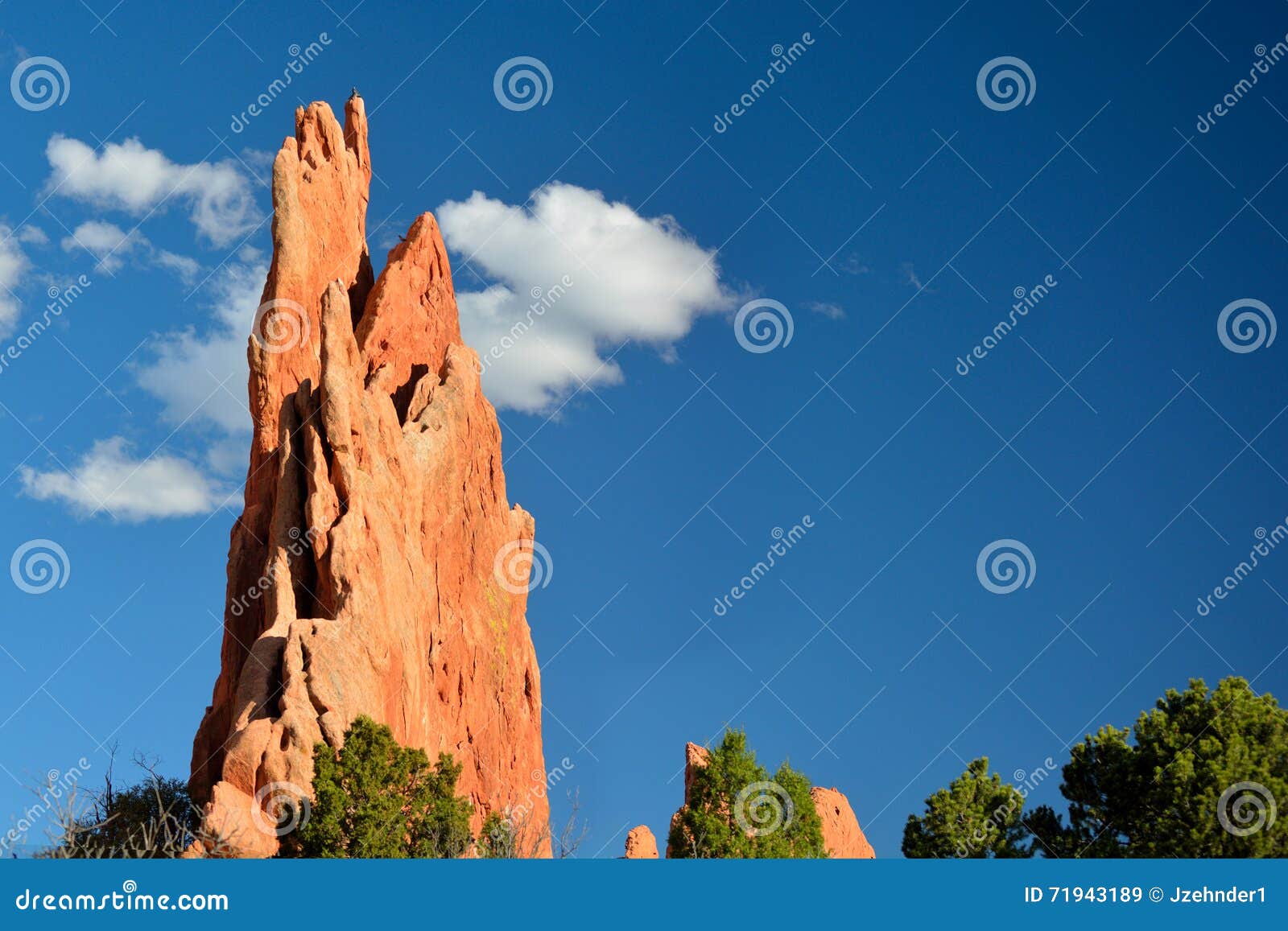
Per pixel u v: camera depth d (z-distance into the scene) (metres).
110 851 52.31
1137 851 55.97
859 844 85.38
